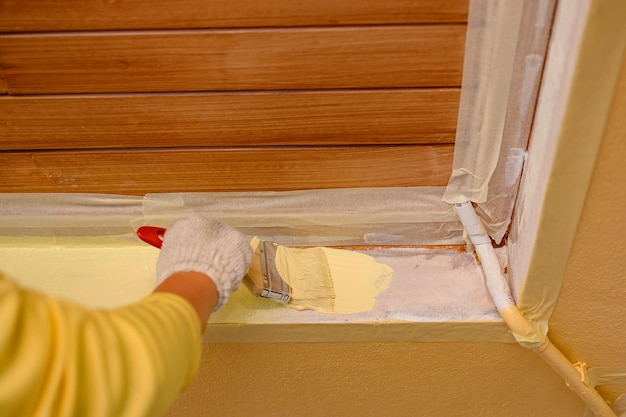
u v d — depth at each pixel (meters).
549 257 0.84
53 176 0.95
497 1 0.72
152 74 0.81
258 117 0.86
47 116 0.86
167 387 0.53
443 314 0.94
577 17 0.64
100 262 1.03
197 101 0.84
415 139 0.88
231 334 0.96
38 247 1.06
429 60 0.79
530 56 0.77
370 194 0.96
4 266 1.03
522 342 0.93
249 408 1.17
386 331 0.95
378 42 0.77
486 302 0.96
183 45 0.78
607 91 0.66
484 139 0.85
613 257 0.84
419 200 0.97
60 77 0.81
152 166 0.94
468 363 1.04
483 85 0.79
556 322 0.96
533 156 0.83
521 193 0.90
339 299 0.97
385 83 0.82
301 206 0.99
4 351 0.43
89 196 0.99
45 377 0.46
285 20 0.75
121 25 0.76
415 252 1.04
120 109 0.85
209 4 0.74
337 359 1.03
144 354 0.50
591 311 0.93
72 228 1.04
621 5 0.59
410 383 1.09
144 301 0.58
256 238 0.94
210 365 1.06
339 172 0.93
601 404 1.04
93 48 0.78
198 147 0.91
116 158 0.92
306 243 1.05
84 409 0.47
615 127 0.69
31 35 0.77
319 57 0.79
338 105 0.84
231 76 0.81
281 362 1.04
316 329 0.95
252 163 0.93
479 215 0.97
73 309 0.49
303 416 1.20
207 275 0.72
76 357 0.47
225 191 0.97
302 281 0.97
